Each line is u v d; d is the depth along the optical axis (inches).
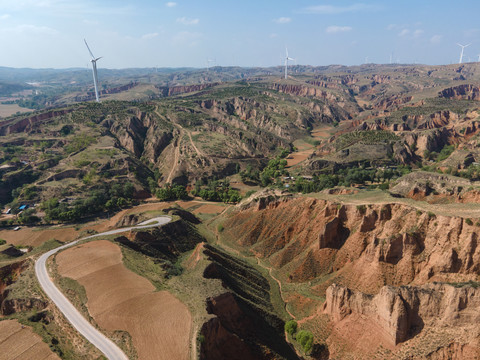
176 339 2760.8
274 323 3722.9
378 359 2940.5
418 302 3031.5
